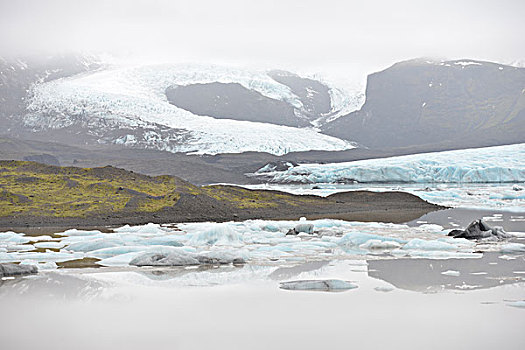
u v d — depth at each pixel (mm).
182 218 30266
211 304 10305
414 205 42594
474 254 17781
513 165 97188
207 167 126000
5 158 124312
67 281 13062
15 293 11492
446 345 7691
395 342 7844
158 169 124062
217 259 16312
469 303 10180
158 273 14344
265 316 9352
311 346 7695
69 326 8758
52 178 35781
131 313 9641
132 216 29688
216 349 7594
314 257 17469
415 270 14406
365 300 10484
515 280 12711
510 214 36344
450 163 102000
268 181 106312
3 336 8227
